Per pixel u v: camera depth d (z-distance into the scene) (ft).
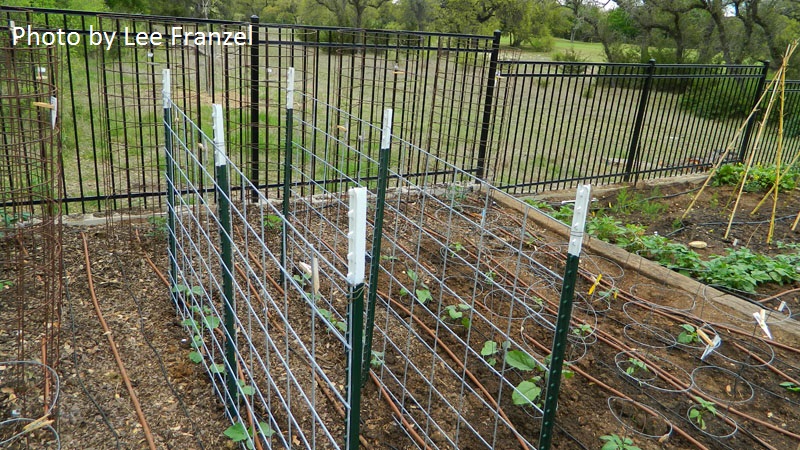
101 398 10.77
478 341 14.03
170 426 10.34
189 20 17.39
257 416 10.68
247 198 20.85
